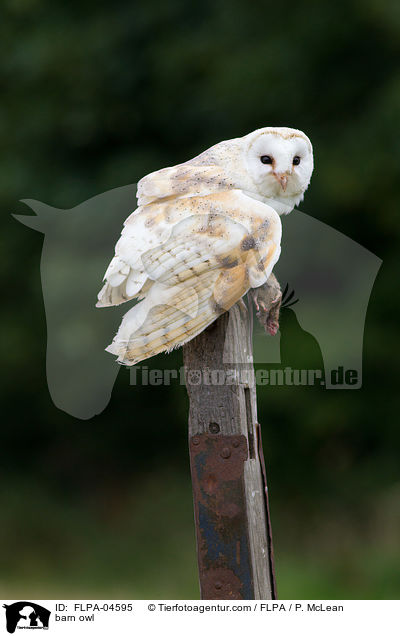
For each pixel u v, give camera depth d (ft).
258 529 14.60
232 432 14.35
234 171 17.56
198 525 14.40
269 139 17.70
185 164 17.29
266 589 14.73
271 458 43.86
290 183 18.22
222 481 14.34
